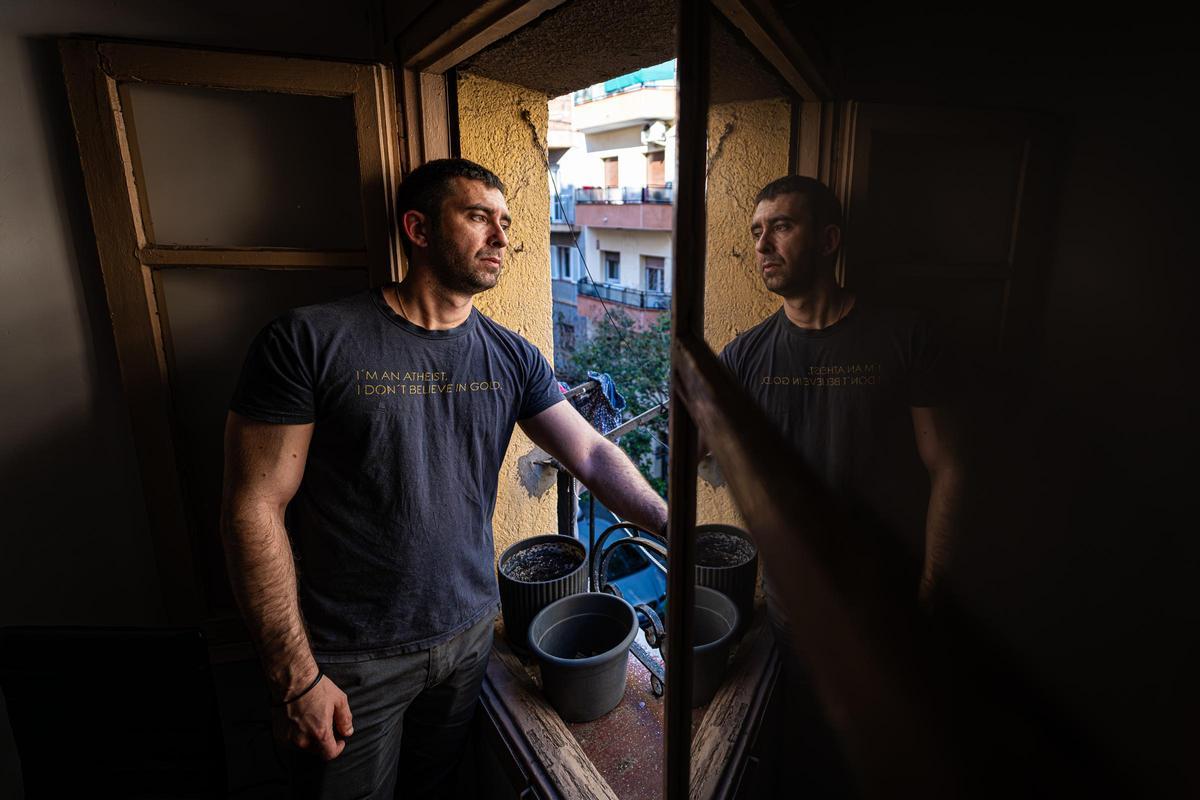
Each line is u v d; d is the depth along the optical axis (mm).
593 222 15531
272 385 1077
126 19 1356
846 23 274
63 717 1332
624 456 1397
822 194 295
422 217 1146
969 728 146
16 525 1495
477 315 1304
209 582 1612
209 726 1364
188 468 1529
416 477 1177
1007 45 165
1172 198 130
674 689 632
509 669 1574
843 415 228
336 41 1534
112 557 1601
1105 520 136
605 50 1365
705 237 499
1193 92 126
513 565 1675
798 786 322
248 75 1326
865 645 182
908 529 183
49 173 1387
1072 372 148
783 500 253
